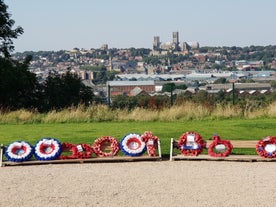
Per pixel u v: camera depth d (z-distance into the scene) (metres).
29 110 38.31
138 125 31.28
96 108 35.56
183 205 13.85
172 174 17.80
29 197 14.82
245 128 28.97
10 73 47.28
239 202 14.11
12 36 51.91
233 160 20.20
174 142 20.80
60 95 48.00
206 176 17.42
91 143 23.95
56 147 20.23
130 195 14.94
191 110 34.59
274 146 20.27
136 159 20.39
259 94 39.84
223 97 38.62
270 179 16.88
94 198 14.66
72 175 17.80
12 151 19.92
